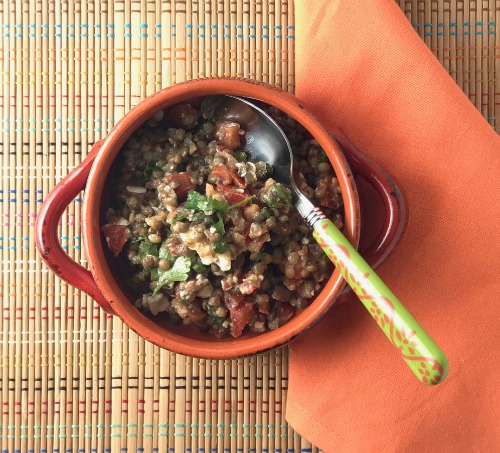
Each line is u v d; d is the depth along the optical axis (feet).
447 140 1.05
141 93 1.13
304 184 0.96
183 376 1.11
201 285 0.92
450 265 1.06
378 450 1.06
